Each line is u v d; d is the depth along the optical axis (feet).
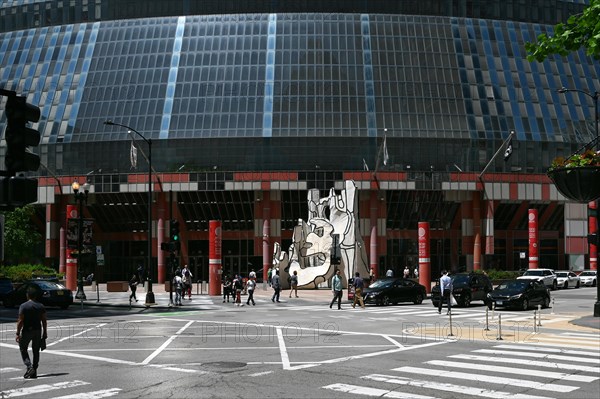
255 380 47.29
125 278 271.69
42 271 219.20
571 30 38.73
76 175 259.60
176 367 53.72
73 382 47.24
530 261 238.07
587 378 47.50
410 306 134.21
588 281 220.64
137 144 258.78
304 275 196.65
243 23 286.25
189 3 292.40
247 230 263.70
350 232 193.06
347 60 274.36
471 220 263.90
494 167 263.70
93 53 285.64
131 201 260.83
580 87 289.53
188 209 262.26
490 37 292.20
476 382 45.96
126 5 295.69
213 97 266.16
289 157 255.91
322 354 61.16
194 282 263.90
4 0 307.78
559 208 277.23
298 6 289.94
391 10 291.99
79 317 108.99
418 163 259.19
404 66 275.39
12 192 28.66
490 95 276.00
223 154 256.52
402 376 48.57
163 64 277.23
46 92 279.08
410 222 266.36
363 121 260.62
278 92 265.75
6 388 45.11
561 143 271.08
